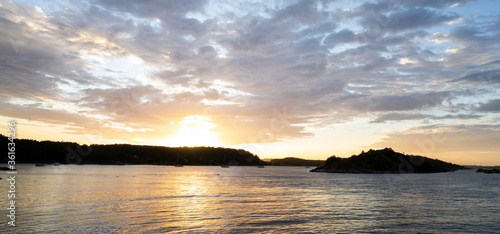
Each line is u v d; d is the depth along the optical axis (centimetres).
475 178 16788
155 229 2980
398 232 3092
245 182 10838
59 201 4556
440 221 3628
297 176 17312
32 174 11494
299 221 3506
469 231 3175
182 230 2973
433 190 8031
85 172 14925
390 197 6162
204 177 14200
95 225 3070
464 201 5562
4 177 9331
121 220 3328
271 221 3475
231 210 4184
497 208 4688
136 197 5416
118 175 13288
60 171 14875
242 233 2936
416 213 4156
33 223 3084
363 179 14325
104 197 5234
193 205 4594
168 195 5922
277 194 6512
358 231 3102
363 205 4888
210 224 3262
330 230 3114
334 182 11481
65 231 2819
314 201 5325
